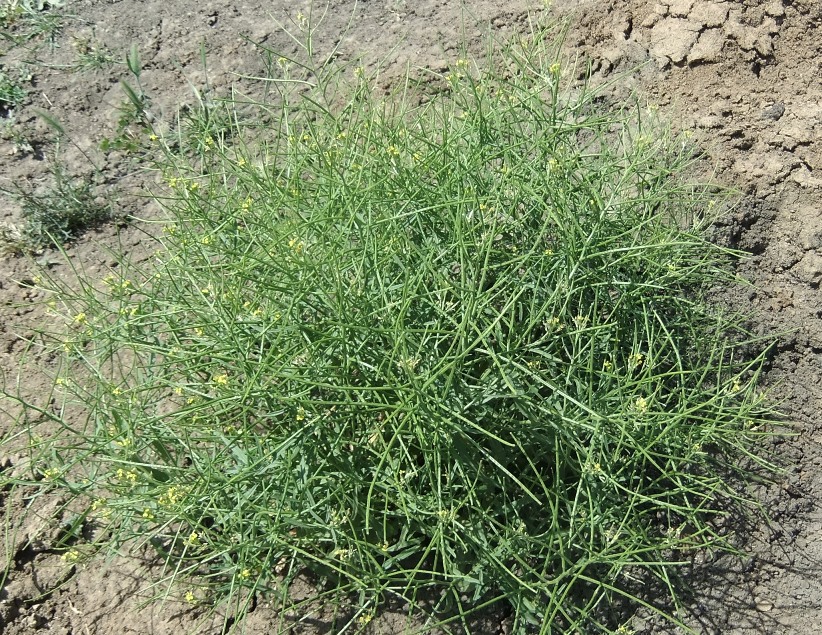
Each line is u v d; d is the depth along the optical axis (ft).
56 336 10.77
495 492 8.94
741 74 12.90
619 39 13.47
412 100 13.09
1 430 10.11
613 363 8.82
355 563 8.68
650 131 11.32
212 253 9.36
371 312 8.23
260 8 14.38
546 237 9.64
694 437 9.45
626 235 9.59
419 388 7.63
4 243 11.68
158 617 9.02
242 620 8.17
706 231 10.90
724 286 11.14
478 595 8.38
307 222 8.32
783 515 9.87
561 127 9.76
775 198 11.84
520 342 8.35
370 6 14.39
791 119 12.46
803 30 13.07
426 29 13.98
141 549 9.36
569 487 8.73
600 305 9.48
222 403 8.60
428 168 9.18
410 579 7.79
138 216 12.19
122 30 14.01
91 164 12.60
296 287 8.13
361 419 8.42
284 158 11.34
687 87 12.96
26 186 12.30
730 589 9.36
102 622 9.03
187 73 13.57
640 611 9.13
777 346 10.87
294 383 8.18
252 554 8.28
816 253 11.41
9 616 9.05
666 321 10.27
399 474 8.09
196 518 8.96
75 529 8.77
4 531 9.45
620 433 8.66
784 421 10.07
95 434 8.74
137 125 13.00
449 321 8.22
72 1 14.25
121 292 9.11
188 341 10.00
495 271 9.15
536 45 11.57
